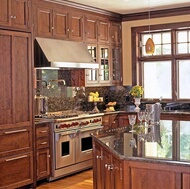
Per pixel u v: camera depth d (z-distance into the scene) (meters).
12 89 4.93
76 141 5.99
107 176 3.50
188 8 6.89
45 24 5.84
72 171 5.94
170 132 4.03
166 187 2.74
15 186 4.96
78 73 6.71
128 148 3.15
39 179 5.37
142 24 7.47
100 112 6.74
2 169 4.79
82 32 6.60
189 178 2.65
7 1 4.88
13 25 4.95
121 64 7.71
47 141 5.50
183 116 6.52
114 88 7.79
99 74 7.05
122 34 7.70
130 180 2.88
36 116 5.82
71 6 6.32
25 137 5.11
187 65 7.24
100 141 3.56
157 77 7.55
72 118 5.86
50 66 5.57
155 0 6.23
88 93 7.24
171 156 2.81
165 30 7.34
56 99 6.54
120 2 6.37
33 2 5.60
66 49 6.09
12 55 4.93
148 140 3.53
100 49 7.08
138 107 7.15
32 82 5.22
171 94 7.39
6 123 4.84
